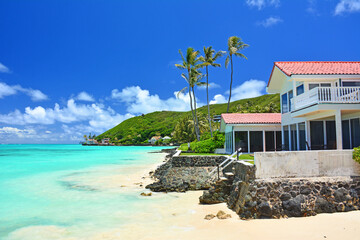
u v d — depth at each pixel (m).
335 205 8.84
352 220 8.05
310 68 18.36
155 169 24.45
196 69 42.12
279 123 24.30
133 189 14.77
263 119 25.41
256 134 24.78
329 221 8.05
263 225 8.02
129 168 26.03
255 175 8.94
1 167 26.95
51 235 7.96
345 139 16.88
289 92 20.98
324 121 18.08
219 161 21.33
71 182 17.20
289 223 8.07
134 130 188.00
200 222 8.72
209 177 16.45
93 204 11.51
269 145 24.78
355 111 14.93
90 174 21.23
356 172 9.24
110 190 14.50
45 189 14.87
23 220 9.40
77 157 44.56
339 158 9.23
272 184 8.86
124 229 8.34
